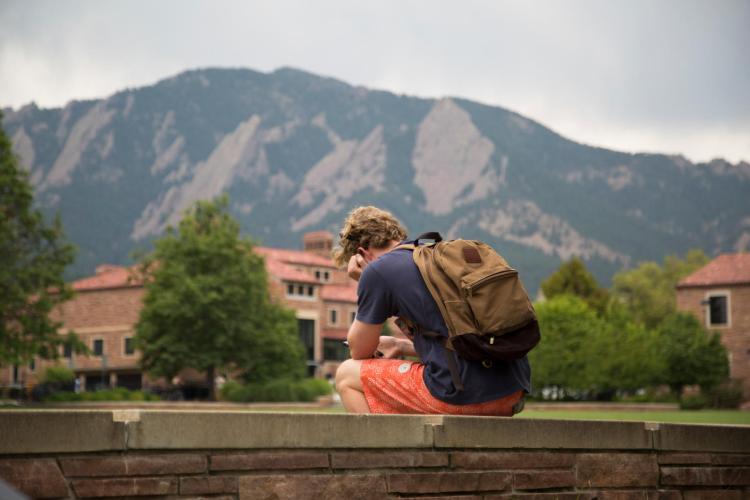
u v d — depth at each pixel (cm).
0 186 4409
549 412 4447
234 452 401
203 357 5938
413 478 447
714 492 580
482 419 472
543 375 5609
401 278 492
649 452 550
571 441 508
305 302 8988
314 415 421
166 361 6028
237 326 6003
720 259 7381
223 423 397
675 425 565
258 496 403
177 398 6238
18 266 4503
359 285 504
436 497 454
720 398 6150
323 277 10019
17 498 190
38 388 5906
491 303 472
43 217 4534
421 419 453
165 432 383
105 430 371
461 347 472
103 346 8131
